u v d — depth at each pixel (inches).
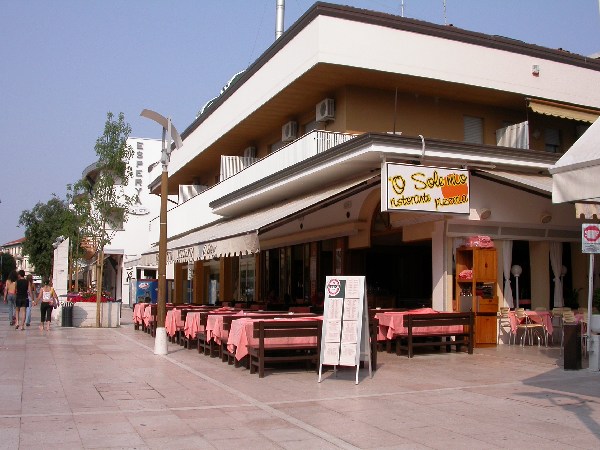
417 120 772.6
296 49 719.7
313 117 836.6
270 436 267.1
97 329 876.0
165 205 585.6
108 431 273.1
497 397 353.7
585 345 560.4
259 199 813.2
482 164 591.5
